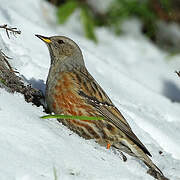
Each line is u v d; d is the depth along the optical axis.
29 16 16.41
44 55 12.52
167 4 19.42
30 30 13.39
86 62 13.97
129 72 16.52
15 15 13.62
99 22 19.33
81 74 10.38
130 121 11.28
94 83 10.30
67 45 10.76
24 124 8.01
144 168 9.40
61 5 18.64
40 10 17.30
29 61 11.43
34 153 7.47
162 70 17.52
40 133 8.02
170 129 12.31
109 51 17.67
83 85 10.06
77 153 8.13
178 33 19.69
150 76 16.98
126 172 8.30
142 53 18.41
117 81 13.98
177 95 16.44
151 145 10.82
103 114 9.99
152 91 14.29
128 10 19.16
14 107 8.35
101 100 10.08
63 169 7.49
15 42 12.09
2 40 11.15
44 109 10.09
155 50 18.94
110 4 19.30
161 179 9.09
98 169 7.96
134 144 9.70
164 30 19.58
